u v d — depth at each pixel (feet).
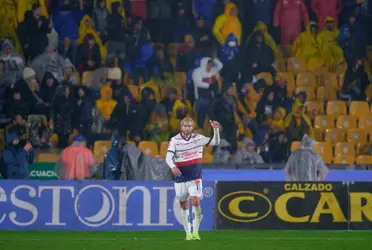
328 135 191.72
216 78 199.00
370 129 195.93
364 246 95.50
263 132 187.73
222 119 188.75
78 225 132.46
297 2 210.79
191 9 208.64
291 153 174.50
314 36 209.56
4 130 181.68
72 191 132.77
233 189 134.41
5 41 192.44
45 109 185.37
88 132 183.93
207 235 116.78
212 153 181.47
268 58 203.00
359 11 212.02
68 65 195.42
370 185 136.05
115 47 201.16
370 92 203.82
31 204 132.05
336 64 207.62
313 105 196.75
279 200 134.62
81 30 199.82
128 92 188.44
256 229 134.00
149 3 207.62
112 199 133.18
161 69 201.46
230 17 206.69
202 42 204.95
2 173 167.43
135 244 95.45
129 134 185.26
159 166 169.89
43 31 196.65
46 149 178.81
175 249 87.45
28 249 88.99
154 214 133.90
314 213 134.82
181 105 191.21
